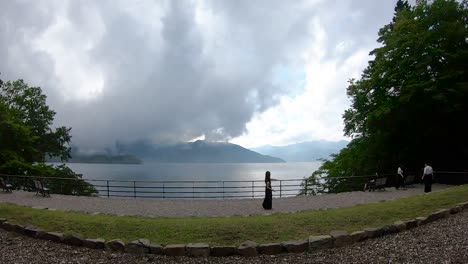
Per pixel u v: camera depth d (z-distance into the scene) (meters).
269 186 15.06
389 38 27.83
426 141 27.14
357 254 7.41
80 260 7.59
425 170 19.53
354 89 30.95
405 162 28.39
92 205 16.52
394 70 26.23
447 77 23.91
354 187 28.44
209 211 14.53
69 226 9.62
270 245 7.93
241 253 7.83
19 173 30.09
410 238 8.13
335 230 8.69
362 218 9.75
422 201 11.66
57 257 7.78
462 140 26.72
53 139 41.72
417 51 25.52
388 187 24.33
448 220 9.52
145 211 14.62
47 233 9.12
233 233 8.77
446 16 26.22
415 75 25.42
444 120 25.64
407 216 9.84
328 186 28.72
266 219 10.04
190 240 8.44
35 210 11.77
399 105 25.67
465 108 24.64
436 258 6.64
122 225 9.57
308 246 7.98
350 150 33.19
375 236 8.51
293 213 11.55
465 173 24.91
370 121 27.03
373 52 28.02
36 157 35.69
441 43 25.67
